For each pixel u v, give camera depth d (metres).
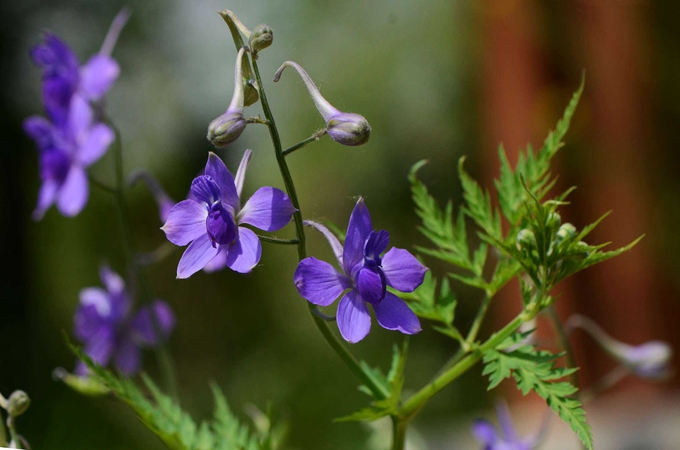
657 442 0.79
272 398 0.91
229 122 0.35
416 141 0.96
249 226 0.53
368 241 0.35
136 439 0.78
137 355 0.50
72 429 0.79
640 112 0.96
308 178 0.96
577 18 0.96
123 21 0.47
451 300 0.38
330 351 0.95
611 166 0.96
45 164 0.46
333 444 0.85
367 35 0.97
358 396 0.90
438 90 0.96
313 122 0.93
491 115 0.96
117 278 0.50
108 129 0.46
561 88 0.97
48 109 0.46
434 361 0.94
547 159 0.39
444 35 0.97
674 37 0.96
